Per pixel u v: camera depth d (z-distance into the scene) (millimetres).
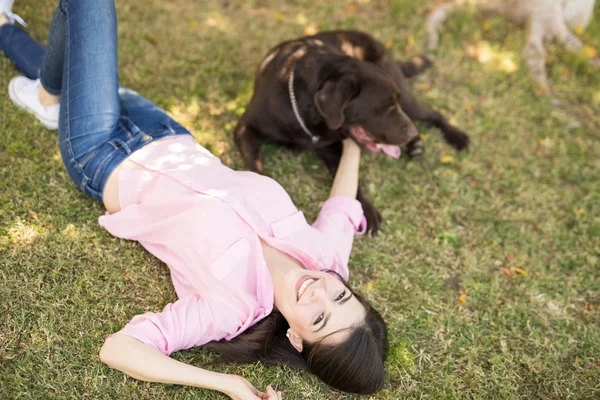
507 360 3010
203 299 2496
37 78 3361
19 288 2693
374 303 3102
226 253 2518
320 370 2451
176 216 2635
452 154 4027
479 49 4875
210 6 4547
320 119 3400
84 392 2500
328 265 2762
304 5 4840
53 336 2602
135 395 2533
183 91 3871
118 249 2957
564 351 3098
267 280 2547
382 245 3385
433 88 4449
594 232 3705
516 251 3557
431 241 3498
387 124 3408
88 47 2824
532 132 4309
